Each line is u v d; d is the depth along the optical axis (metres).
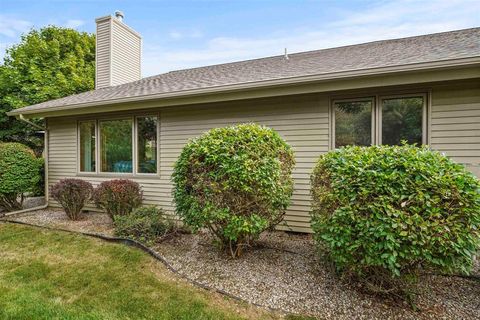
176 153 5.60
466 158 3.65
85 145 6.66
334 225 2.48
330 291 2.67
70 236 4.50
